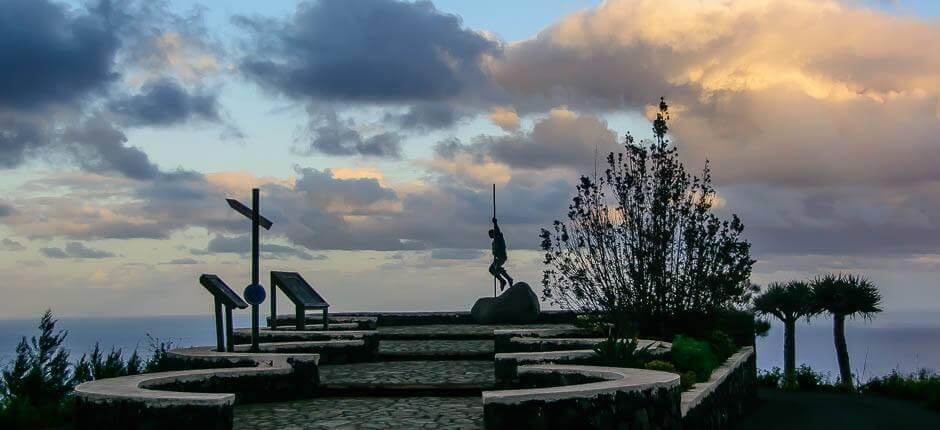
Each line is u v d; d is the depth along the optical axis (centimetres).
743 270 1897
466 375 1562
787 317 2655
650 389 1026
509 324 2605
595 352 1407
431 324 2803
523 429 954
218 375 1288
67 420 1380
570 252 1922
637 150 1914
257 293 1634
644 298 1867
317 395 1405
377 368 1694
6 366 1548
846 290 2553
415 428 1088
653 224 1883
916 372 2352
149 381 1165
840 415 1688
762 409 1792
